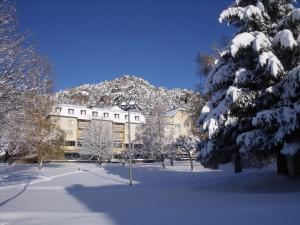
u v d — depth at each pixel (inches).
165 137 2321.6
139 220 377.1
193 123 1552.7
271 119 655.1
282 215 361.4
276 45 695.1
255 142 675.4
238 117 743.7
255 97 711.7
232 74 794.2
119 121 4025.6
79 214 442.9
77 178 1338.6
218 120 751.1
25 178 1337.4
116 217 400.5
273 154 762.2
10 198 711.7
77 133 3769.7
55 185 1077.1
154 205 556.1
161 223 355.6
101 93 7593.5
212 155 815.1
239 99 697.0
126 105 1167.0
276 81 716.7
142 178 1301.7
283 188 703.7
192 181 1091.3
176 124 3673.7
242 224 330.6
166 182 1110.4
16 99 617.0
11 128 660.1
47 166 2085.4
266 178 835.4
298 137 667.4
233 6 839.1
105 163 2869.1
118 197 701.9
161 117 2388.0
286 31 674.2
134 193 775.7
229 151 810.2
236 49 713.0
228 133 769.6
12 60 606.5
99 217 403.9
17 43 615.2
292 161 799.7
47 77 1512.1
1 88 593.3
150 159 2918.3
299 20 695.7
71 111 3799.2
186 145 1759.4
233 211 406.0
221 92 823.7
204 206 494.6
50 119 1850.4
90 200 656.4
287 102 673.0
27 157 1856.5
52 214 458.0
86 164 2588.6
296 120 639.1
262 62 676.1
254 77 727.1
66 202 629.6
